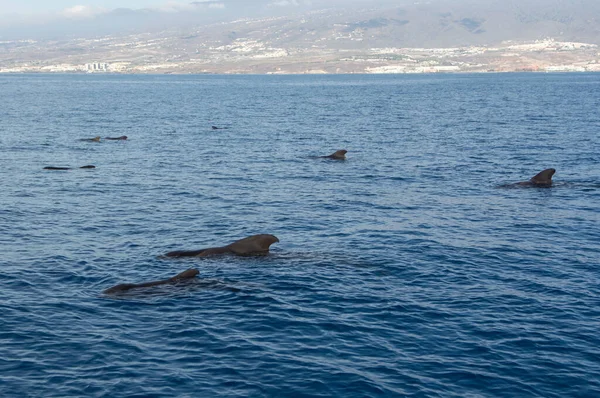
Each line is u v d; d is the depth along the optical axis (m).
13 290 21.25
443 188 39.56
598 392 15.44
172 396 14.92
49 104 121.19
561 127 75.00
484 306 20.47
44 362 16.34
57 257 24.89
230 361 16.61
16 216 31.30
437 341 17.94
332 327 18.72
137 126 79.00
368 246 26.89
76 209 33.09
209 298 20.70
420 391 15.31
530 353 17.28
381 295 21.27
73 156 52.12
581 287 22.33
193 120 88.25
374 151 56.19
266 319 19.19
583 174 44.38
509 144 60.31
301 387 15.41
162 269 23.62
